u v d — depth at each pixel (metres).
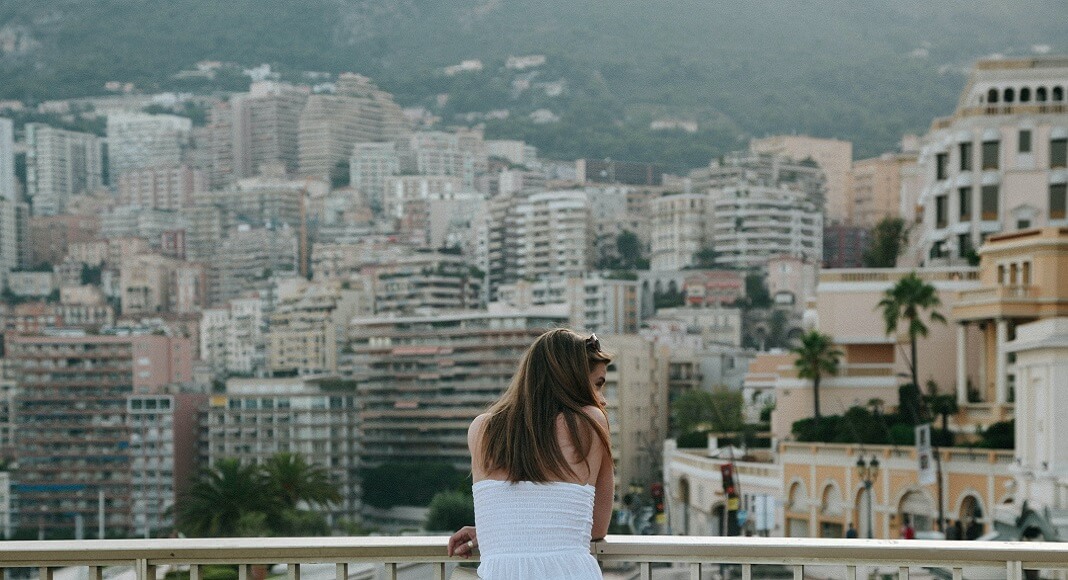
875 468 57.03
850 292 69.19
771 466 66.19
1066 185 76.81
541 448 5.68
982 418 60.34
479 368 180.00
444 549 6.34
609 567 6.44
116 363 196.75
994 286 59.22
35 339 196.75
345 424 179.88
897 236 108.38
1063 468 39.69
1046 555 6.26
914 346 63.03
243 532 75.62
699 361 167.00
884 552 6.30
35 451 191.88
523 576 5.55
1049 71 81.69
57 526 184.75
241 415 180.12
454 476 165.25
